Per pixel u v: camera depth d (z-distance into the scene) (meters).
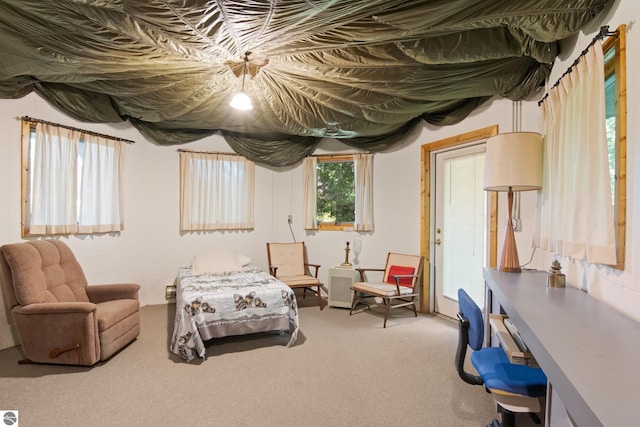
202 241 4.68
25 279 2.54
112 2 1.70
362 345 3.04
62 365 2.56
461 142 3.62
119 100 3.37
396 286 3.74
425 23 1.90
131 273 4.14
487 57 2.30
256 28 1.96
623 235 1.43
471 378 1.69
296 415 1.96
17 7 1.79
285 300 3.05
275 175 5.16
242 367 2.57
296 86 3.00
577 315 1.29
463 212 3.71
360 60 2.46
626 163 1.44
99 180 3.69
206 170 4.64
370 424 1.88
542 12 1.77
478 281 3.50
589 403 0.65
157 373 2.46
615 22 1.58
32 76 2.88
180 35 2.06
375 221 4.63
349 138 4.62
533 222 2.79
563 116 1.93
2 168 2.89
